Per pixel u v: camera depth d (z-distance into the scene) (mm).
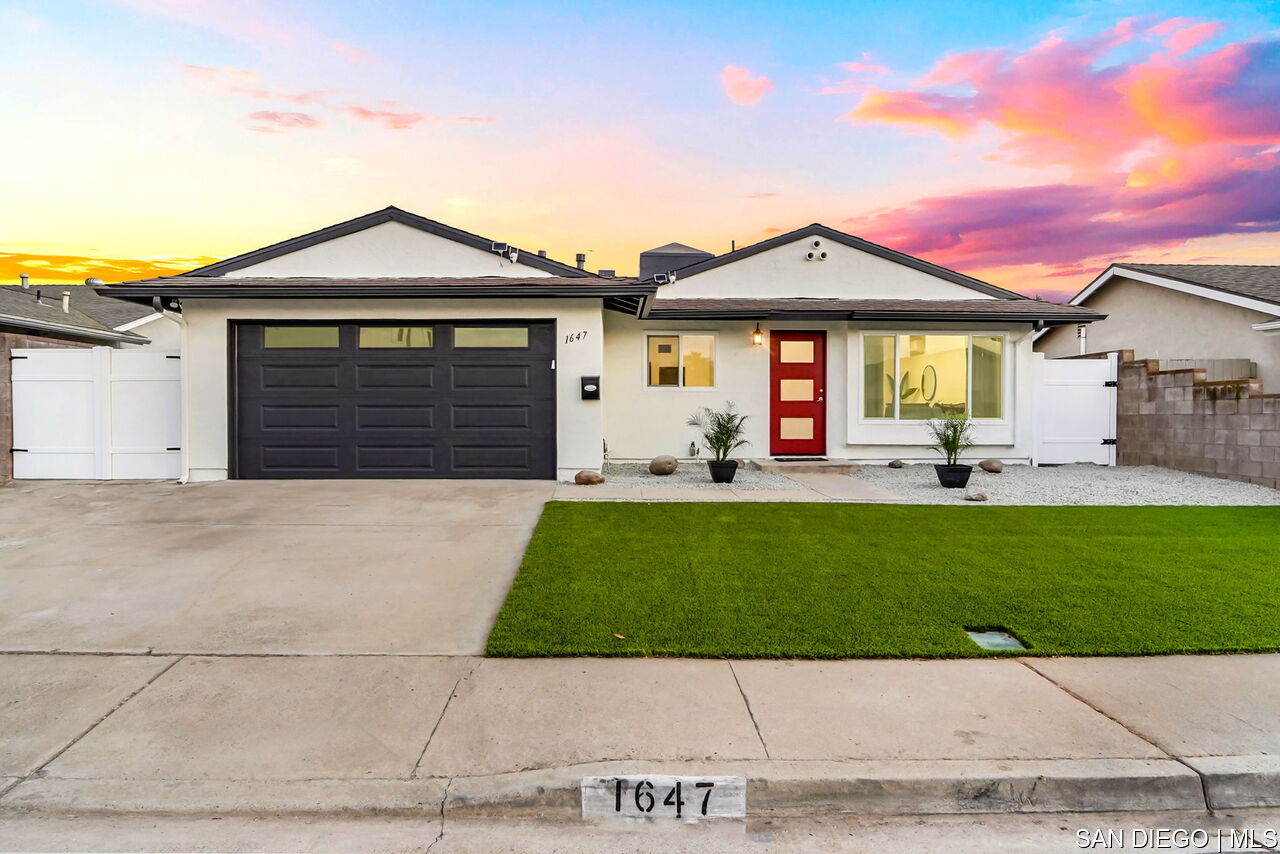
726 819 2484
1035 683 3328
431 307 9609
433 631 4074
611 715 3000
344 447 9711
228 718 2984
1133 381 12070
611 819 2477
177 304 9664
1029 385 12070
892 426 11992
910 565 5383
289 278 10055
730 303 11922
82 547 5961
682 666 3537
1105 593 4684
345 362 9688
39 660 3611
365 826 2389
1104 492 9234
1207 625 4055
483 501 8094
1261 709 3059
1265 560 5562
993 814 2508
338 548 5965
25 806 2391
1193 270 13719
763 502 8188
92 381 9781
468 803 2453
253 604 4539
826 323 12086
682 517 7223
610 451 11898
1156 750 2709
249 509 7570
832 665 3541
